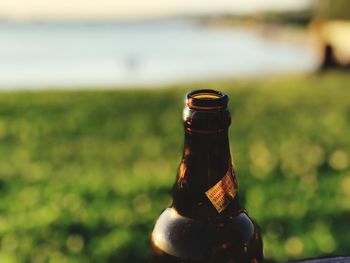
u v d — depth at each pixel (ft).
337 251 4.26
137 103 12.28
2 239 4.63
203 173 1.16
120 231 4.68
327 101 11.96
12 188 6.05
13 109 11.66
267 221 4.78
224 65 36.09
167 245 1.19
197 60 40.78
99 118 10.58
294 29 61.16
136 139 8.77
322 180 5.99
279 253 4.22
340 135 8.55
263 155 7.29
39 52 50.75
